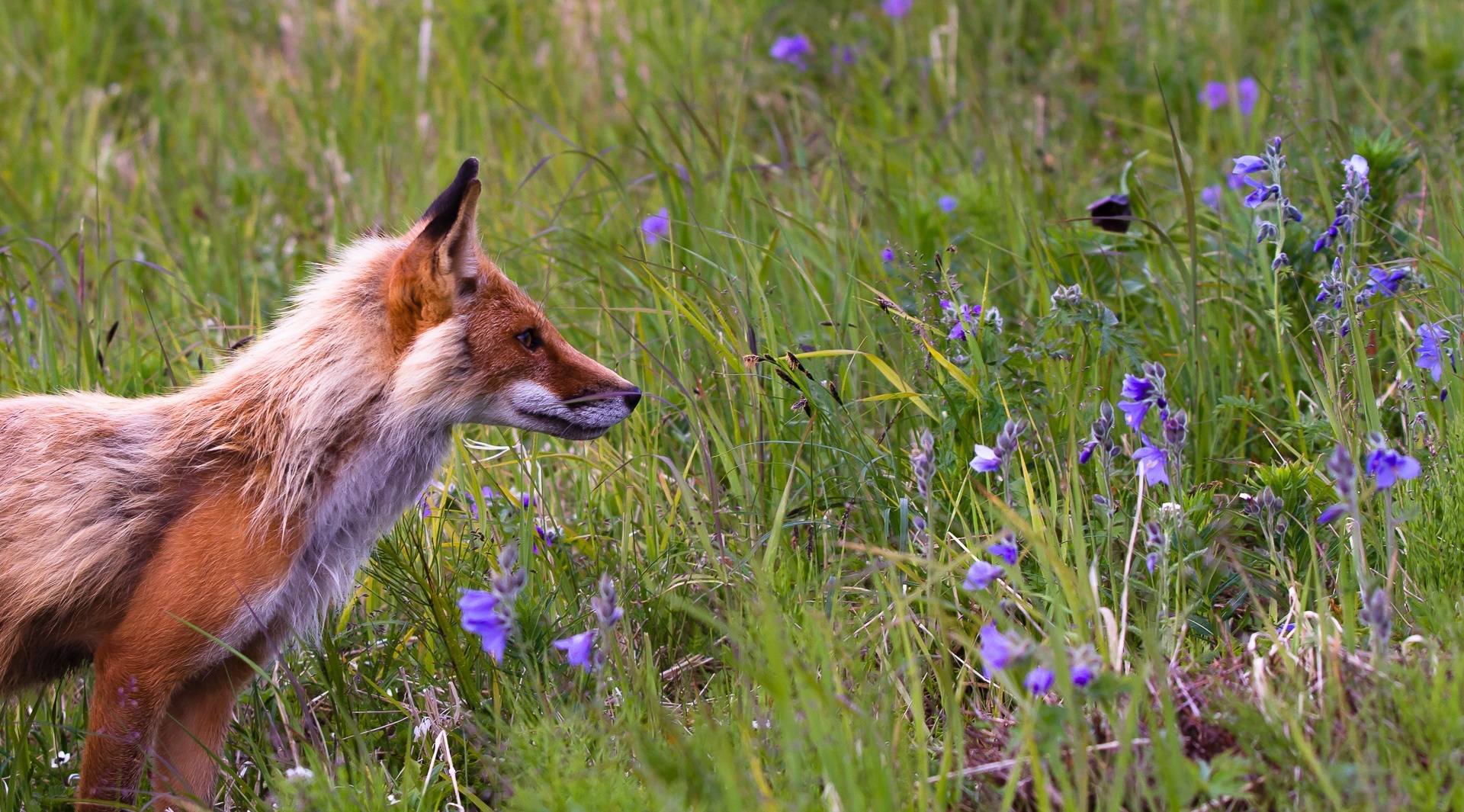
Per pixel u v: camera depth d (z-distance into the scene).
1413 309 9.29
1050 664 5.96
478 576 8.67
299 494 7.54
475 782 7.56
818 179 14.68
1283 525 7.73
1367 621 6.44
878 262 10.84
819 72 17.52
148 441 7.66
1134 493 8.55
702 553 8.91
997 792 6.20
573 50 18.19
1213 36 17.05
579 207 13.70
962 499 8.66
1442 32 16.34
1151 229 11.03
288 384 7.68
